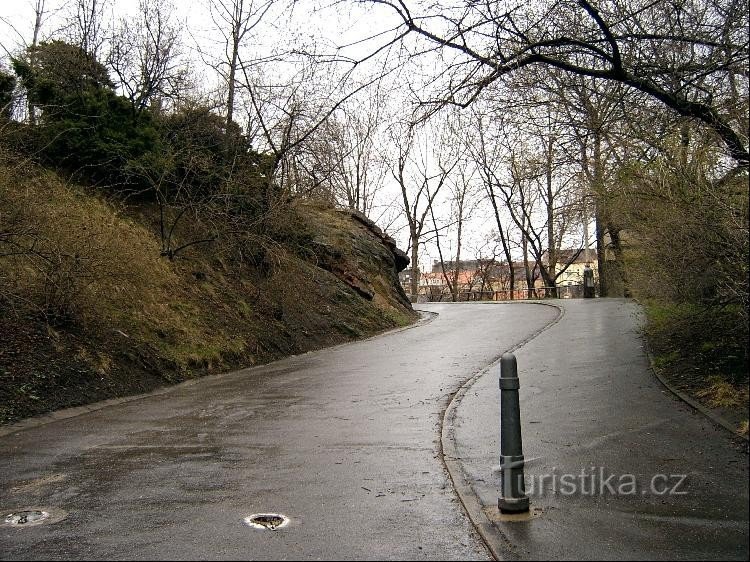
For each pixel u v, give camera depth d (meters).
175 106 21.38
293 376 13.55
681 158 8.89
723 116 8.38
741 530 4.64
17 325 11.48
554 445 7.02
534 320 22.94
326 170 21.34
